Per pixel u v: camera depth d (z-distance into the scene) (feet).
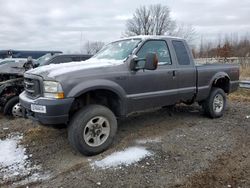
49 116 13.11
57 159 14.19
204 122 20.16
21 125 20.02
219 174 12.39
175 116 21.74
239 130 18.35
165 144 15.55
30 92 14.70
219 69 21.62
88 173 12.50
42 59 34.65
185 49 19.48
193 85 19.53
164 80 17.49
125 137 16.75
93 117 14.01
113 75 14.94
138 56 16.60
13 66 26.99
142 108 16.80
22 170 13.24
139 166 13.05
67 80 13.37
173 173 12.42
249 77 54.85
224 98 21.93
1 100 23.80
